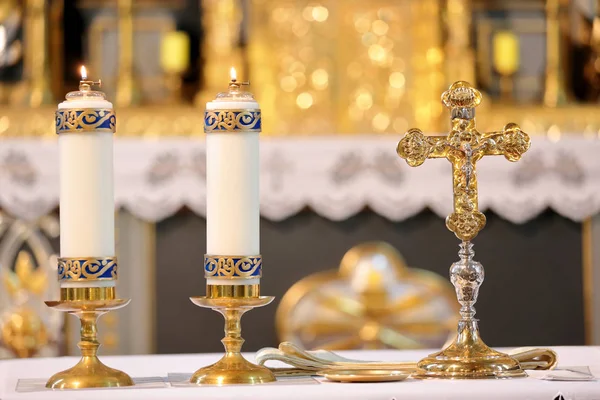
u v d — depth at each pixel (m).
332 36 7.02
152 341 6.13
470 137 2.20
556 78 7.20
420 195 5.91
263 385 1.94
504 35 7.32
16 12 7.00
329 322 6.13
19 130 6.58
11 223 5.99
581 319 6.25
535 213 5.97
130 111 6.79
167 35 7.24
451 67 7.00
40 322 5.96
